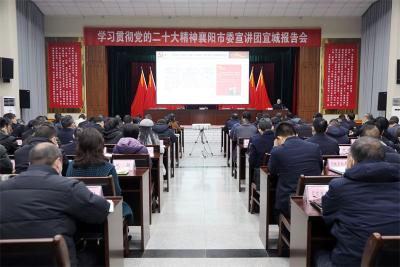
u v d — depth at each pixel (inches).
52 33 425.7
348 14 418.6
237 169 231.9
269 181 127.0
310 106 438.3
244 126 244.4
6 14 325.7
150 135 193.0
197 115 438.3
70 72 430.3
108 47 445.4
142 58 498.6
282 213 118.7
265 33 428.1
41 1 382.6
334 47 430.3
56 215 66.3
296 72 448.8
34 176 67.9
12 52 329.1
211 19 429.4
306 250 83.8
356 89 433.7
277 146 121.3
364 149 73.0
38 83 402.9
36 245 53.8
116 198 95.2
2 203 65.0
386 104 354.9
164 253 126.1
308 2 384.8
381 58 372.2
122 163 135.7
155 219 164.1
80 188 69.2
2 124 199.9
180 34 426.3
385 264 56.3
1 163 118.0
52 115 433.4
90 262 81.9
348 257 69.5
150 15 424.5
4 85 321.7
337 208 72.9
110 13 416.8
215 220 162.6
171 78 448.5
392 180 69.9
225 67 448.5
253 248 130.7
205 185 231.3
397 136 172.4
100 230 83.4
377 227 67.0
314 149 117.0
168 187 217.8
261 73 499.2
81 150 102.4
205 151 373.4
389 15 354.9
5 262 54.2
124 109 498.0
